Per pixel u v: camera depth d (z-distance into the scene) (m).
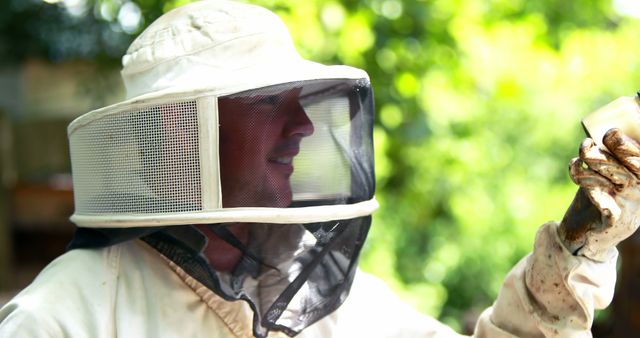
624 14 8.67
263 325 2.38
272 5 5.85
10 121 11.62
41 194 11.49
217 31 2.47
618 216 2.13
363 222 2.60
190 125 2.34
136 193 2.38
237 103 2.35
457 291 8.41
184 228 2.38
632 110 2.22
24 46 11.27
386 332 2.71
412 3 6.83
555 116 8.69
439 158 7.98
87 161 2.48
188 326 2.37
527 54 7.65
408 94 6.98
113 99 7.29
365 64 6.87
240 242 2.42
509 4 7.72
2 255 10.73
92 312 2.34
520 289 2.46
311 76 2.44
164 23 2.58
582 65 8.16
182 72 2.44
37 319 2.28
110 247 2.50
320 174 2.48
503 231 8.51
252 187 2.37
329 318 2.61
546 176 9.02
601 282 2.30
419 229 8.49
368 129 2.67
